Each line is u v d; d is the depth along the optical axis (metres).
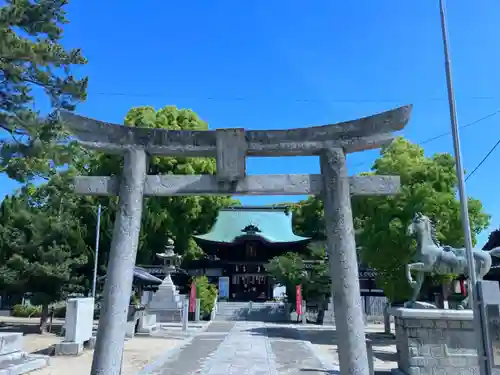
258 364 14.28
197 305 32.38
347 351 6.37
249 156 7.61
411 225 13.38
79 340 14.98
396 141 23.88
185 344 19.27
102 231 31.53
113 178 7.20
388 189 7.13
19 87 11.78
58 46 12.33
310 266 33.72
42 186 21.19
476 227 21.59
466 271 12.63
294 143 7.29
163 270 32.94
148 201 37.19
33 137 11.18
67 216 21.72
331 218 6.94
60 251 20.70
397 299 22.66
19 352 12.10
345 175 7.13
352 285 6.62
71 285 22.09
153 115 40.25
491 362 7.65
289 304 34.75
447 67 9.84
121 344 6.36
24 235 20.48
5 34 10.98
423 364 11.65
